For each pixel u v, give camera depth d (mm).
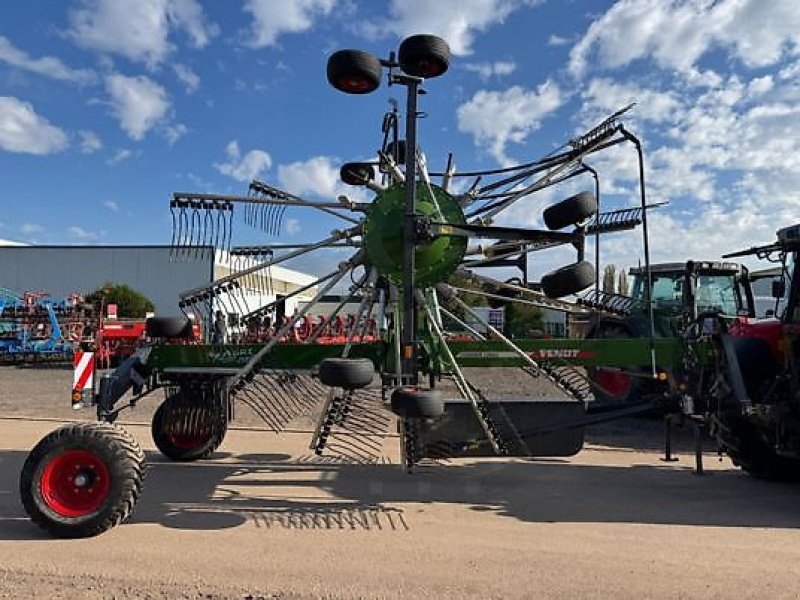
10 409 11273
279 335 6254
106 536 4676
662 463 7531
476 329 6641
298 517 5227
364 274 6145
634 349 6352
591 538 4762
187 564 4145
